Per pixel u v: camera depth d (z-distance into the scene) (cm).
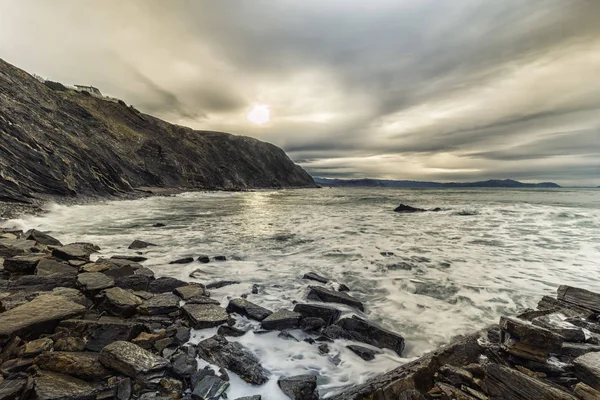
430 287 719
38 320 386
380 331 471
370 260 959
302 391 335
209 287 690
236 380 354
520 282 748
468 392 311
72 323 406
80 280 576
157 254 973
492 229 1573
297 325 510
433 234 1428
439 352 375
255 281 748
